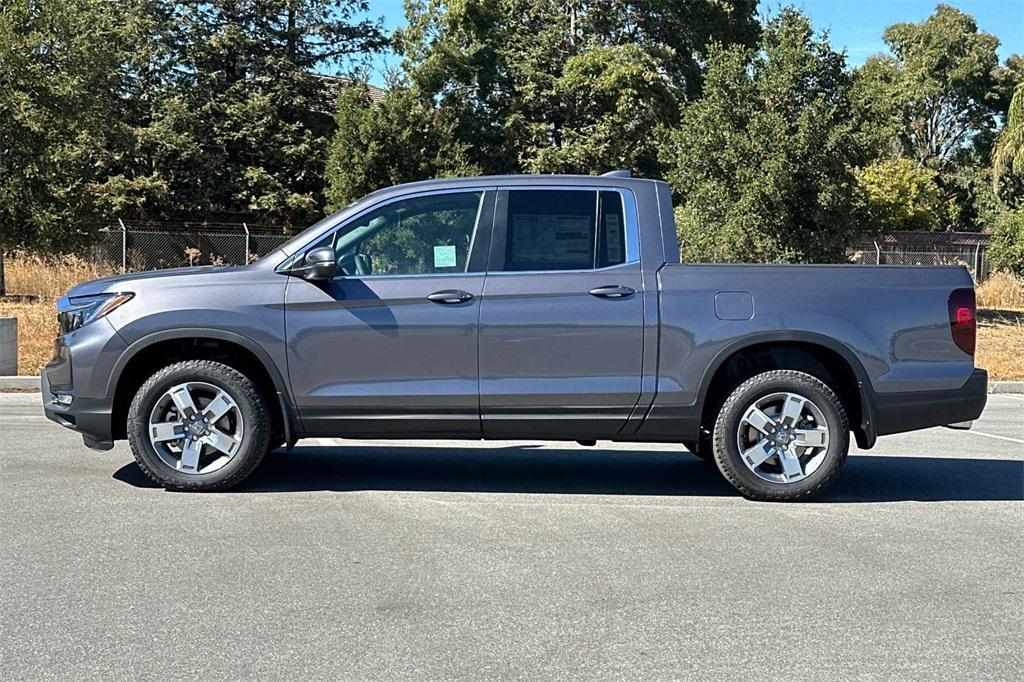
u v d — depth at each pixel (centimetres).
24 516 618
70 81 2183
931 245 4034
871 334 675
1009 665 418
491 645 430
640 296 666
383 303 664
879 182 4591
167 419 679
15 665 404
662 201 686
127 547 559
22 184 2147
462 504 672
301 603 477
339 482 732
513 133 3688
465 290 664
